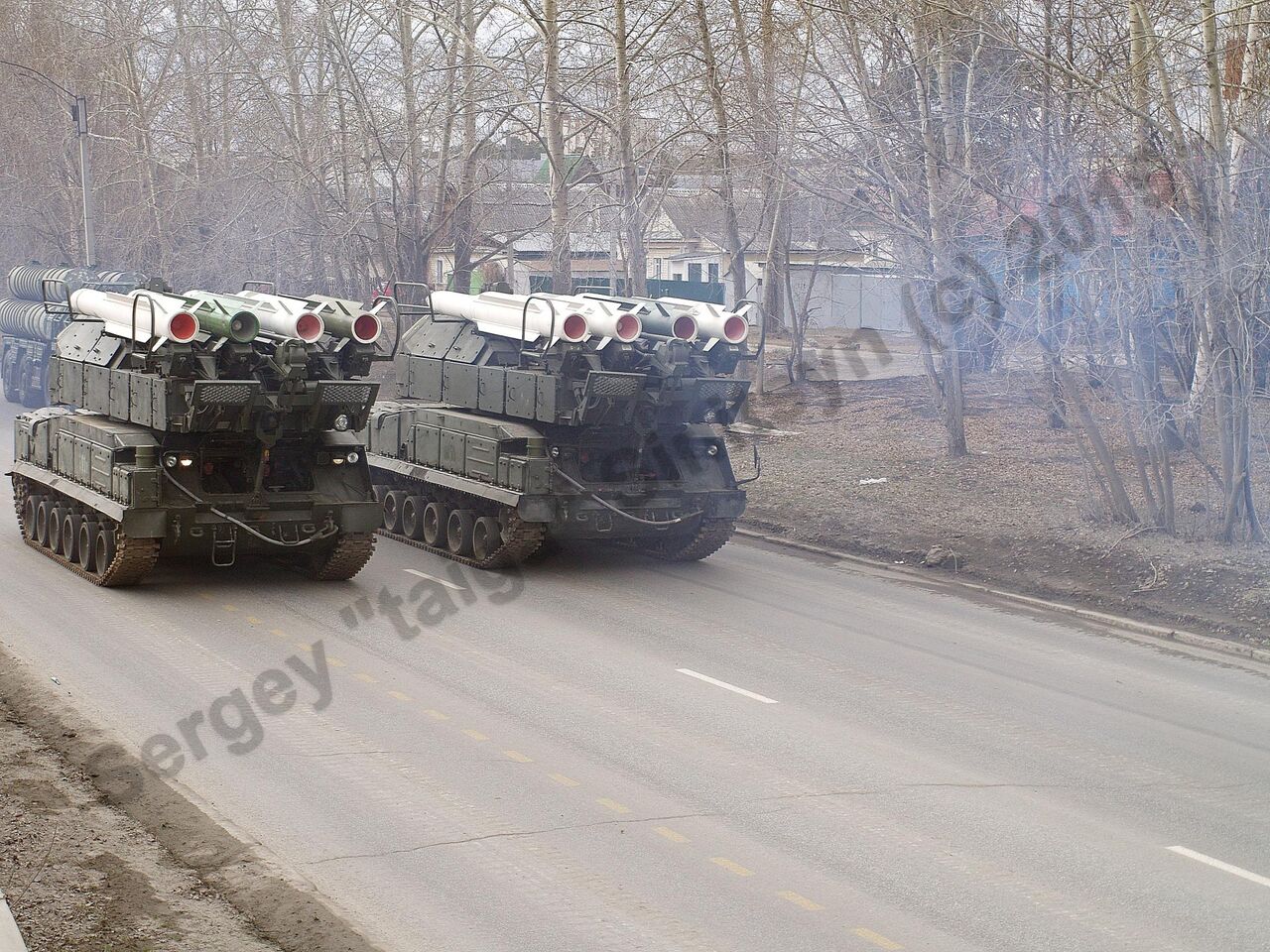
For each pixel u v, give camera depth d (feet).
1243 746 35.96
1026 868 27.43
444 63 112.88
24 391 109.40
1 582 50.98
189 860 26.53
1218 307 55.47
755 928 24.44
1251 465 65.21
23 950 21.06
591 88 106.52
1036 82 60.44
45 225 161.89
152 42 138.21
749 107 82.02
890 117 69.31
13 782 29.96
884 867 27.30
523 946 23.63
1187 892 26.45
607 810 29.96
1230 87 57.11
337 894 25.48
